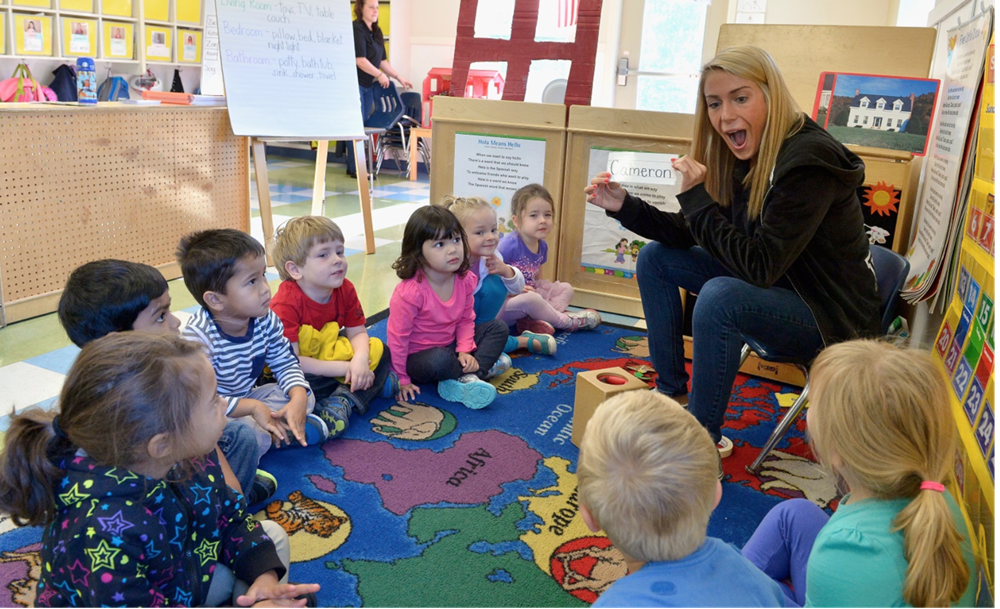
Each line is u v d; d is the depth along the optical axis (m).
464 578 1.47
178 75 7.04
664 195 2.95
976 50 1.92
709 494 0.98
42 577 1.10
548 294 3.06
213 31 3.94
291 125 3.61
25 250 2.76
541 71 6.88
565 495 1.78
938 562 0.89
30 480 1.07
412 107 7.08
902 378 1.00
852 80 2.68
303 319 2.15
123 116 3.03
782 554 1.26
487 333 2.46
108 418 1.04
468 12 3.25
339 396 2.10
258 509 1.68
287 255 2.10
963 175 1.83
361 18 5.96
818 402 1.07
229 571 1.26
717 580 0.95
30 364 2.40
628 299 3.15
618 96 5.92
